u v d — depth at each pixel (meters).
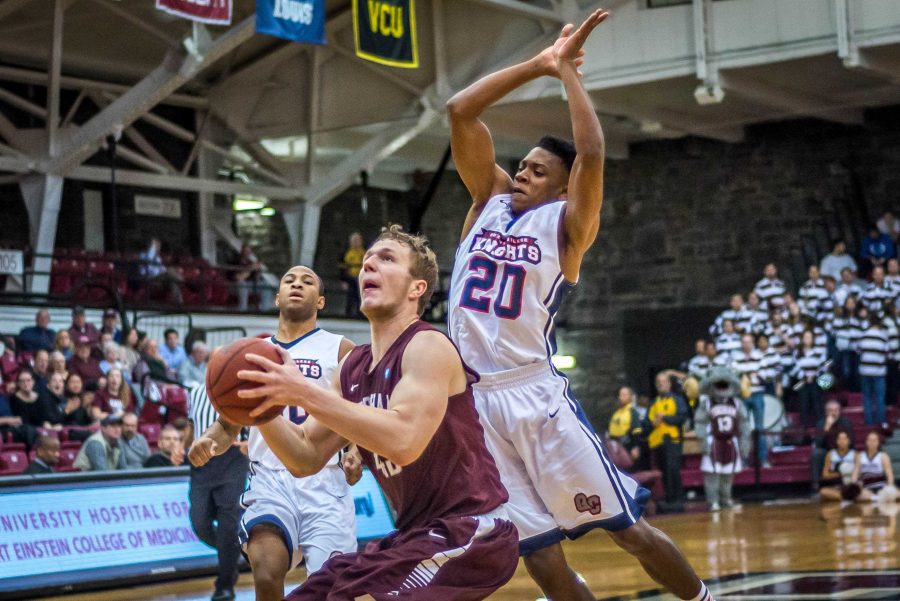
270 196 19.61
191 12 13.20
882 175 20.41
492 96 4.27
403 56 15.71
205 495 6.68
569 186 4.16
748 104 19.61
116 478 8.32
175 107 19.16
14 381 12.45
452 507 3.08
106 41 17.58
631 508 4.15
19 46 17.05
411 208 23.56
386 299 3.11
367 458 3.20
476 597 3.03
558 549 4.20
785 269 20.98
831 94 19.22
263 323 17.31
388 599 2.92
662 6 17.48
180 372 13.79
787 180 21.06
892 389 17.83
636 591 6.54
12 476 7.71
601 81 17.84
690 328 21.55
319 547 4.64
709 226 21.59
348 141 20.56
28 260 16.75
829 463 15.21
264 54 18.81
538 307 4.19
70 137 16.86
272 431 3.06
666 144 21.94
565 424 4.13
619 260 22.23
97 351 13.35
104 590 7.91
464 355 4.25
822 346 17.09
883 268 18.86
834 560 7.65
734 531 10.69
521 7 16.91
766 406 16.45
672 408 15.17
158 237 19.19
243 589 7.68
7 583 7.38
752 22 17.00
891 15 16.19
